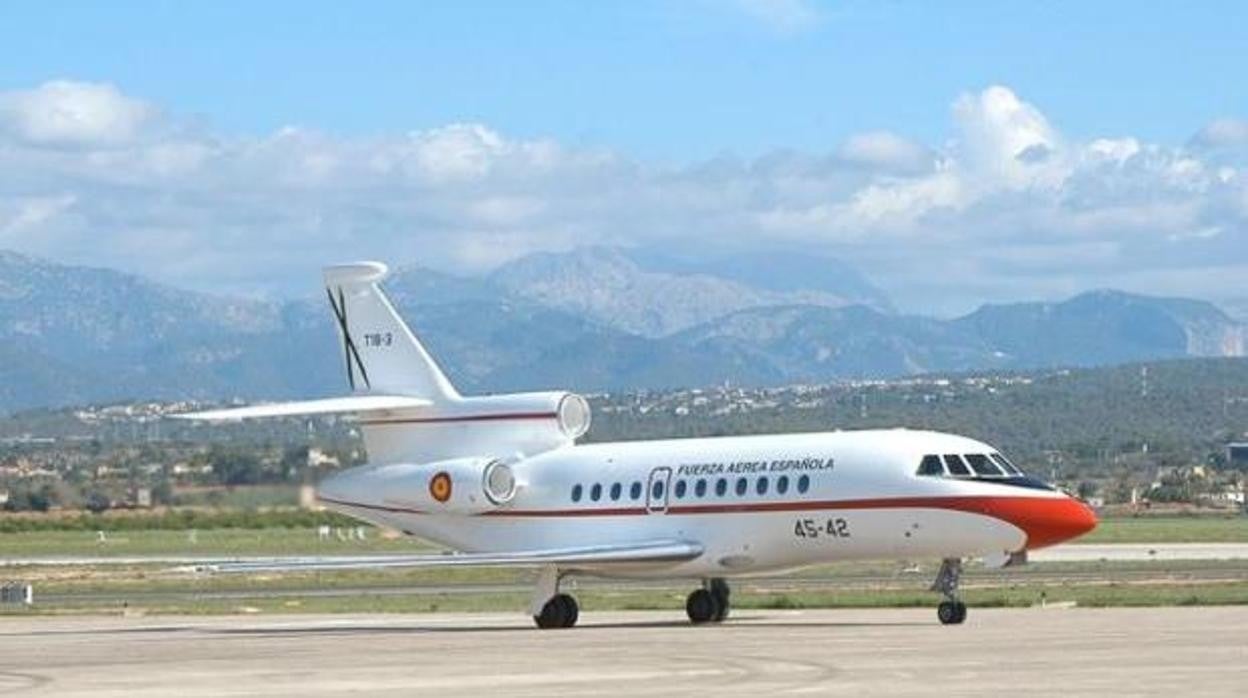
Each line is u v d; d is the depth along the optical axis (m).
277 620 62.88
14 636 55.00
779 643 45.66
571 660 41.81
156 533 156.25
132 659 44.66
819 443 55.88
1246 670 37.03
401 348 63.25
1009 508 52.72
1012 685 35.00
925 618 56.47
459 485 60.66
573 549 56.88
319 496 64.19
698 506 57.00
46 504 171.75
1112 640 44.62
